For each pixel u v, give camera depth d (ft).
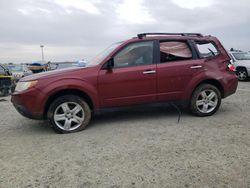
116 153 12.19
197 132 14.88
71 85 15.64
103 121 18.30
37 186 9.47
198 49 18.38
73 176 10.12
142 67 16.93
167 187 9.05
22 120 20.20
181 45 18.04
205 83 18.39
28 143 14.26
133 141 13.78
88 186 9.35
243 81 46.03
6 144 14.24
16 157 12.24
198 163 10.77
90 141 14.10
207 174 9.82
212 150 12.10
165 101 17.63
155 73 17.07
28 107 15.47
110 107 16.72
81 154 12.27
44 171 10.64
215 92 18.42
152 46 17.44
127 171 10.34
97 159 11.60
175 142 13.35
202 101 18.26
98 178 9.87
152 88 17.16
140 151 12.32
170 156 11.59
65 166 11.03
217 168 10.27
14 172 10.65
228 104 22.85
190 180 9.45
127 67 16.80
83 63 19.45
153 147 12.76
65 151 12.75
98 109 16.51
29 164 11.38
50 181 9.80
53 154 12.42
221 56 19.02
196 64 17.88
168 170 10.27
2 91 40.60
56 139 14.76
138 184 9.33
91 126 17.13
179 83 17.63
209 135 14.28
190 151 12.08
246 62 45.68
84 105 16.07
